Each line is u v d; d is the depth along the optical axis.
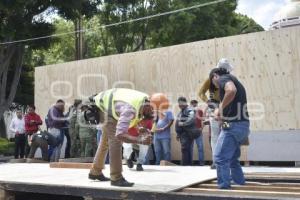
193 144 11.23
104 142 6.23
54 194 6.32
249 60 10.68
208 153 11.33
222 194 4.90
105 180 6.34
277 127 10.23
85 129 11.73
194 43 11.64
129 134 5.77
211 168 8.03
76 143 12.41
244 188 5.38
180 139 10.80
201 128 10.91
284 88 10.16
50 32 21.72
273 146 10.24
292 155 9.98
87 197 5.67
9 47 21.39
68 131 13.19
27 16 20.69
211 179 6.18
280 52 10.23
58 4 20.77
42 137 11.77
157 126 10.91
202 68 11.45
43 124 15.20
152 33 31.33
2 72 21.59
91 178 6.36
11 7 19.02
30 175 7.30
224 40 11.11
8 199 6.56
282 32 10.21
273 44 10.33
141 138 5.68
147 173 7.39
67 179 6.60
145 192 5.21
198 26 29.59
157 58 12.35
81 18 24.09
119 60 13.21
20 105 29.11
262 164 10.64
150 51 12.52
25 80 29.30
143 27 30.94
